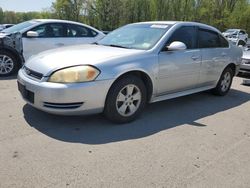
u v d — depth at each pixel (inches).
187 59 195.3
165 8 1804.9
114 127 161.6
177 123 175.5
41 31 302.7
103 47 182.7
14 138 141.0
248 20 1787.6
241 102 232.8
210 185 112.6
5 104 190.9
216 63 225.8
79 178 111.6
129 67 159.9
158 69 176.6
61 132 150.7
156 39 184.5
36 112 176.4
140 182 111.6
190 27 205.5
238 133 165.9
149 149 138.5
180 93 202.4
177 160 129.9
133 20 1700.3
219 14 1829.5
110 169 118.9
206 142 151.0
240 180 117.4
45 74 148.6
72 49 176.9
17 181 107.7
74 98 145.6
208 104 221.0
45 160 122.6
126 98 165.2
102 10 1601.9
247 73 361.4
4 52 283.6
